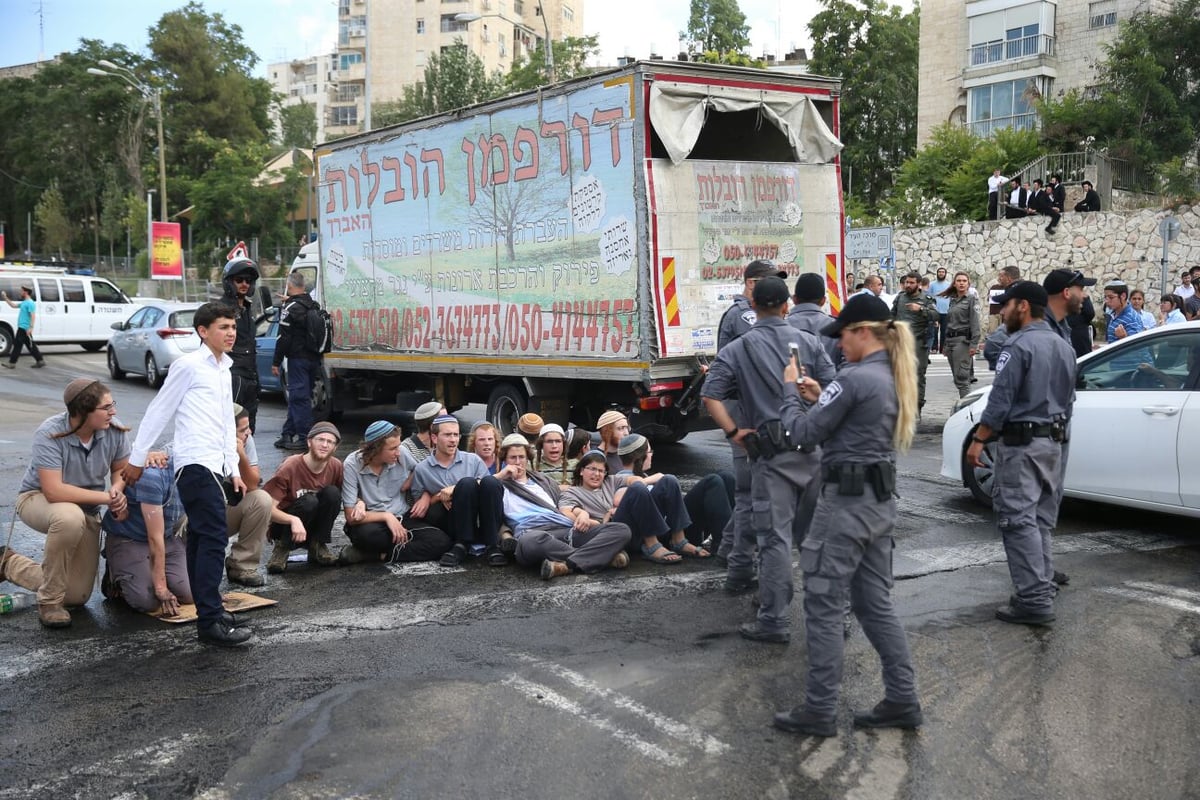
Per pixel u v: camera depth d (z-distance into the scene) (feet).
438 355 36.24
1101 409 24.29
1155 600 19.26
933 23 126.41
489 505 22.24
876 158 134.41
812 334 18.02
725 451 37.04
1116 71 92.99
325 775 12.50
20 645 17.25
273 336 50.65
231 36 229.25
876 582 13.60
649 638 17.30
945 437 27.58
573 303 30.53
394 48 287.07
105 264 185.98
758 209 29.96
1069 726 13.85
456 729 13.73
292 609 19.12
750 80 29.58
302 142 302.86
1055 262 76.13
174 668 16.12
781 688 15.12
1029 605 17.83
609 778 12.37
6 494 29.73
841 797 11.93
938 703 14.60
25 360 77.05
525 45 296.10
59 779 12.48
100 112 219.00
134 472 17.46
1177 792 12.10
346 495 22.13
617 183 28.66
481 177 33.55
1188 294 47.14
